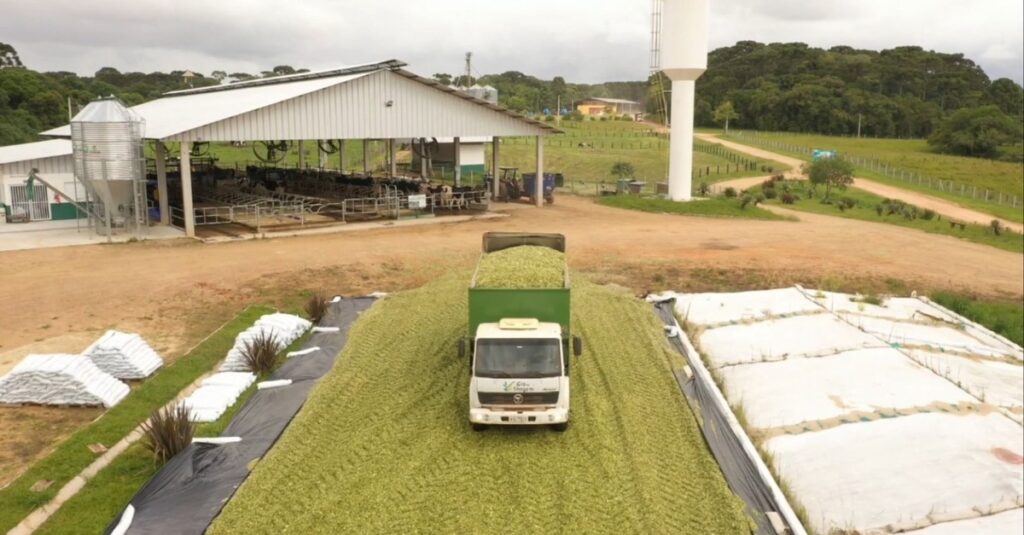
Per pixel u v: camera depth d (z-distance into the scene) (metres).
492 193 45.03
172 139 27.73
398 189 38.78
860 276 25.27
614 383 14.47
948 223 39.50
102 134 27.80
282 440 11.74
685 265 25.88
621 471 11.00
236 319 18.72
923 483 11.83
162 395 13.85
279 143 65.12
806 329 19.06
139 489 10.39
